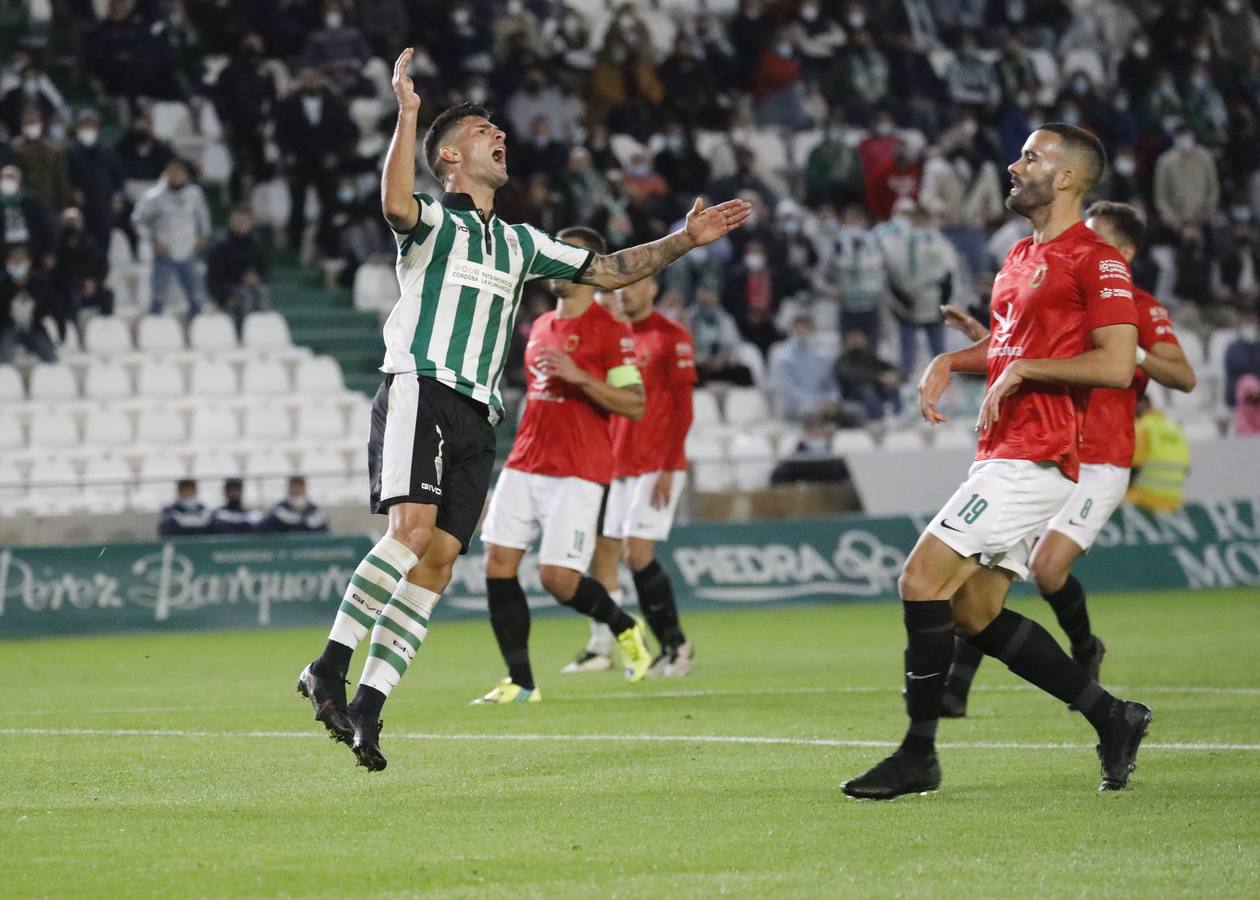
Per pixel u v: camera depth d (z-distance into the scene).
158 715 31.03
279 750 25.25
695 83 80.44
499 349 21.81
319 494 58.56
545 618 60.19
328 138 71.94
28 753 25.05
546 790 21.16
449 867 16.30
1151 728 27.30
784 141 84.25
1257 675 36.44
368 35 77.19
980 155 81.56
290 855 16.94
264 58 75.69
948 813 19.31
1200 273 82.44
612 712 30.59
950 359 23.27
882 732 27.06
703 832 18.16
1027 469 20.73
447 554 21.42
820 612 59.75
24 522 55.12
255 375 67.44
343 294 73.00
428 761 23.92
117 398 65.38
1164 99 88.00
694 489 62.25
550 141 73.31
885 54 85.31
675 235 22.56
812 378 71.88
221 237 74.25
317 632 55.09
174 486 57.34
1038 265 21.25
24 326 64.12
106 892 15.27
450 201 21.91
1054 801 20.12
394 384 21.23
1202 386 80.31
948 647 20.44
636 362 36.00
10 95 68.88
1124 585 66.12
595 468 34.50
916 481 65.06
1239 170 90.06
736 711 30.48
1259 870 16.00
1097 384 20.36
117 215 68.38
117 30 72.56
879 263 73.50
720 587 61.16
